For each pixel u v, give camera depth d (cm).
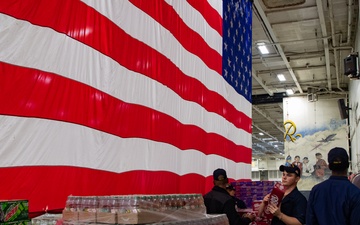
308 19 1245
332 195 331
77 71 355
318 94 1922
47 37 324
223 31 762
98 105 378
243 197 610
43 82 317
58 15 338
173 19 551
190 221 241
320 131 1895
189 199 262
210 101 673
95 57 379
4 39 289
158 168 480
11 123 289
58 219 259
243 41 887
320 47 1448
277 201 397
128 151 423
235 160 787
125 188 412
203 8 668
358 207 318
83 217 230
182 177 553
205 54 662
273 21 1266
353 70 1069
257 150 3812
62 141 331
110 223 219
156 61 494
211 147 663
